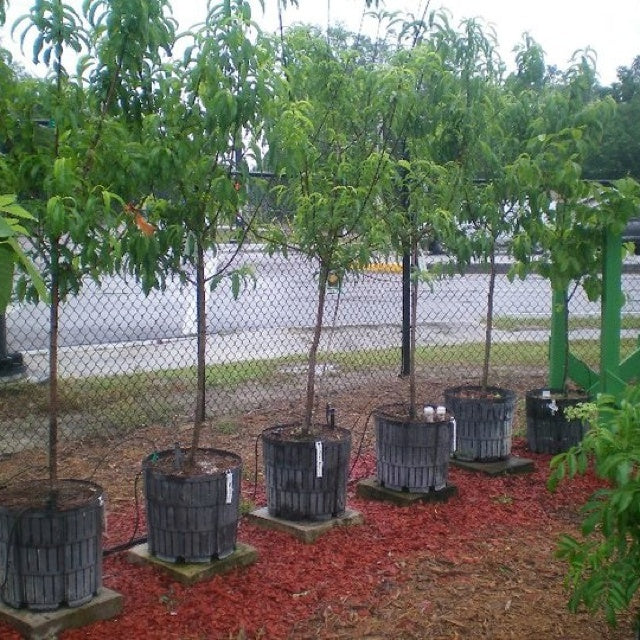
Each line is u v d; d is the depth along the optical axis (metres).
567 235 5.68
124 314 11.12
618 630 3.46
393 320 12.10
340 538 4.46
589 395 6.38
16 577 3.38
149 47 3.39
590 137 5.49
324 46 4.61
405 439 5.06
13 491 3.69
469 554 4.29
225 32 3.45
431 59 4.74
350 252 4.54
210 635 3.38
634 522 2.81
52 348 3.49
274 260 9.60
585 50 5.45
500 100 5.54
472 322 13.07
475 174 5.55
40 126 3.40
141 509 4.84
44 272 3.40
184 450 4.45
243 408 7.26
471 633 3.45
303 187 4.49
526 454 6.23
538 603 3.72
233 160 3.80
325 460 4.50
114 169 3.36
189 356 9.34
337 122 4.72
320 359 9.38
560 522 4.81
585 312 14.38
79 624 3.40
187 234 3.90
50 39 3.19
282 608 3.63
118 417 6.73
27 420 6.57
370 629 3.47
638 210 5.45
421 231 5.18
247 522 4.70
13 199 1.76
